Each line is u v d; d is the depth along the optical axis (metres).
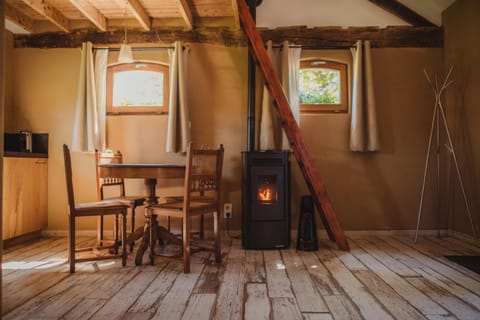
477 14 3.55
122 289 2.23
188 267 2.58
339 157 4.01
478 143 3.56
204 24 4.03
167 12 3.88
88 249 2.93
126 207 2.84
